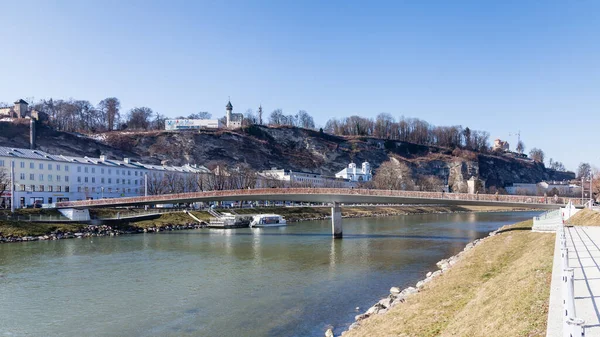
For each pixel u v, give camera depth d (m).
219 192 95.44
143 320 32.50
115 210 114.56
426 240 78.31
